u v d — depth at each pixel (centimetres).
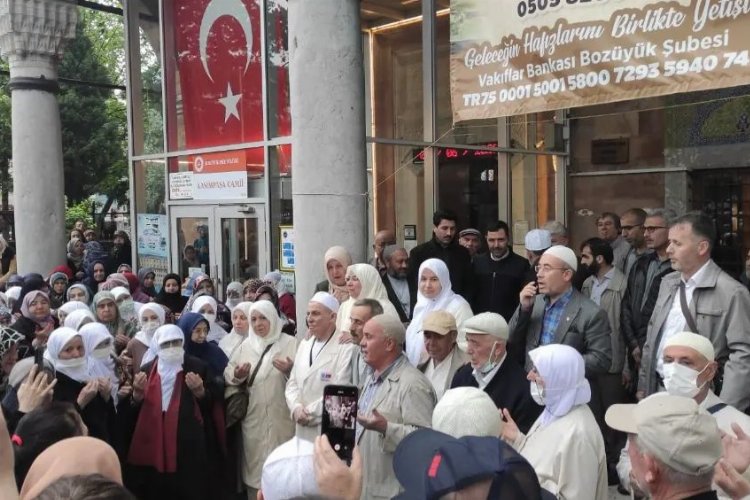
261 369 547
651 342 423
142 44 1217
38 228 1120
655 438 207
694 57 458
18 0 1061
